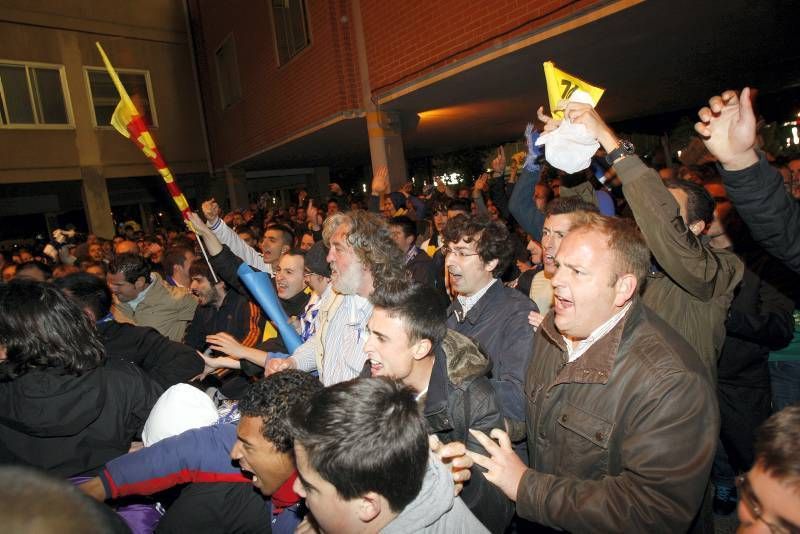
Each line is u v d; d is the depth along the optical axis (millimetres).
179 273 4512
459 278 2344
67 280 2580
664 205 1691
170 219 18156
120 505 1934
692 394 1332
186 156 16094
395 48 6867
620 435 1412
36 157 13906
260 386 1593
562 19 4699
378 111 7727
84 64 14578
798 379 2631
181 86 16031
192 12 15266
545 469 1588
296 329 3182
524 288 3305
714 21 5273
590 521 1333
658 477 1296
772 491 850
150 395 2107
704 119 1633
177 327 3875
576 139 1963
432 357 1765
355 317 2316
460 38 5809
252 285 2793
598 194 3027
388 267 2305
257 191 18828
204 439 1761
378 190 7516
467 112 9320
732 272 1889
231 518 1746
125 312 3785
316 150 12203
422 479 1155
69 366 1828
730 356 2451
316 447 1080
